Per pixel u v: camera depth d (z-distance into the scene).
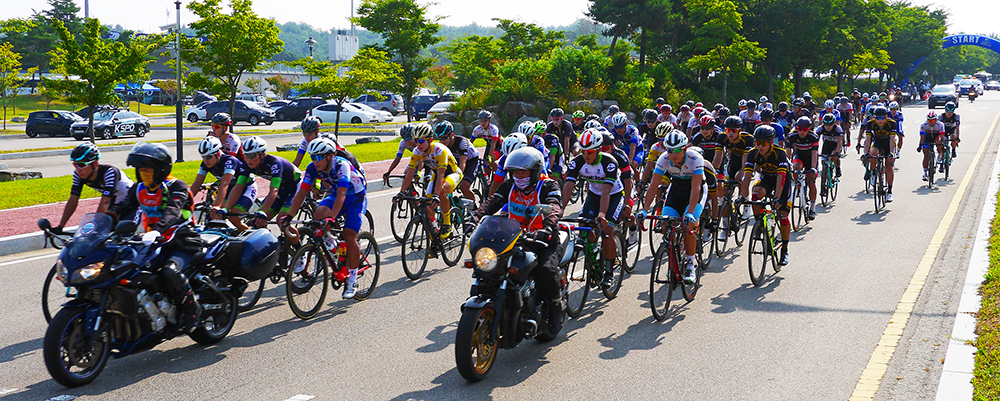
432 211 8.30
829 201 13.18
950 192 13.78
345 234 6.91
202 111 45.59
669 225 6.65
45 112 32.47
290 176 7.76
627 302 7.15
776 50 46.69
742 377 5.09
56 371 4.71
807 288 7.45
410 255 8.05
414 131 8.19
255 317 6.62
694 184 6.63
